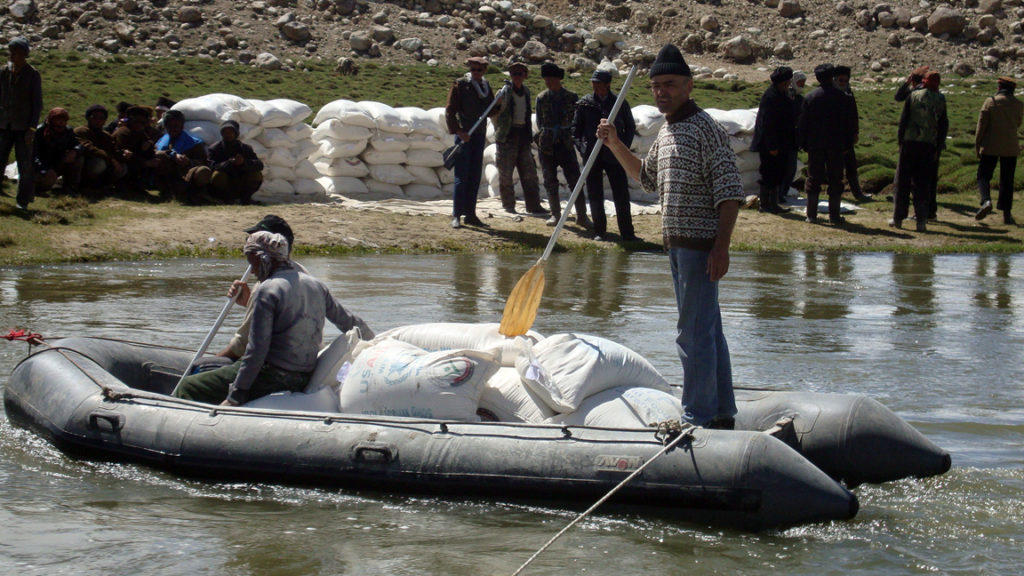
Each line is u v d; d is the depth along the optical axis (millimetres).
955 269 13438
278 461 5074
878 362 7910
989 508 4863
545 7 35812
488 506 4836
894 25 36062
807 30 35688
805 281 12234
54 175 13930
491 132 17531
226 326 8719
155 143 15094
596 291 11078
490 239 14594
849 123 16438
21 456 5504
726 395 5418
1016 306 10617
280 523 4625
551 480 4750
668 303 10383
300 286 5676
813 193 16562
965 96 27281
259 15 30516
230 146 14953
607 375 5375
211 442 5191
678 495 4602
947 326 9477
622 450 4738
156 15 28828
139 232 13219
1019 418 6406
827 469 5285
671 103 5277
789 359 7992
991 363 7918
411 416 5305
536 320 9312
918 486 5168
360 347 5754
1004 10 36531
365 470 4973
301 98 22141
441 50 30562
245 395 5547
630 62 31828
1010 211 17219
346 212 15250
